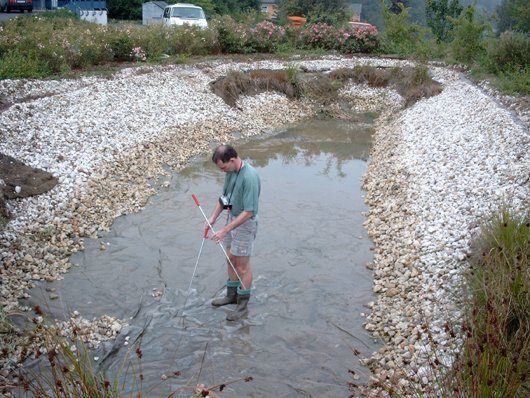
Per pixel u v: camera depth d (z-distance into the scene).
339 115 15.73
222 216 8.48
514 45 15.68
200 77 15.34
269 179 10.48
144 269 6.85
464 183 8.34
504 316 4.51
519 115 11.28
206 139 12.44
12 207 7.67
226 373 5.09
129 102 12.50
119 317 5.88
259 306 6.18
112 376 4.98
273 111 15.26
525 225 5.58
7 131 9.62
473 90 13.93
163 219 8.27
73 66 14.41
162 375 5.02
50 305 5.94
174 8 22.39
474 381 3.80
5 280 6.20
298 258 7.28
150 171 10.08
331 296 6.39
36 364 4.95
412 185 9.03
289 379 5.03
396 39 21.27
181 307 6.11
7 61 12.65
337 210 8.96
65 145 9.79
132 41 16.11
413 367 4.89
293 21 26.16
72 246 7.22
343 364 5.22
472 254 6.11
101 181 9.08
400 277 6.52
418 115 13.70
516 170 8.08
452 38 22.58
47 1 33.56
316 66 18.03
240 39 19.00
